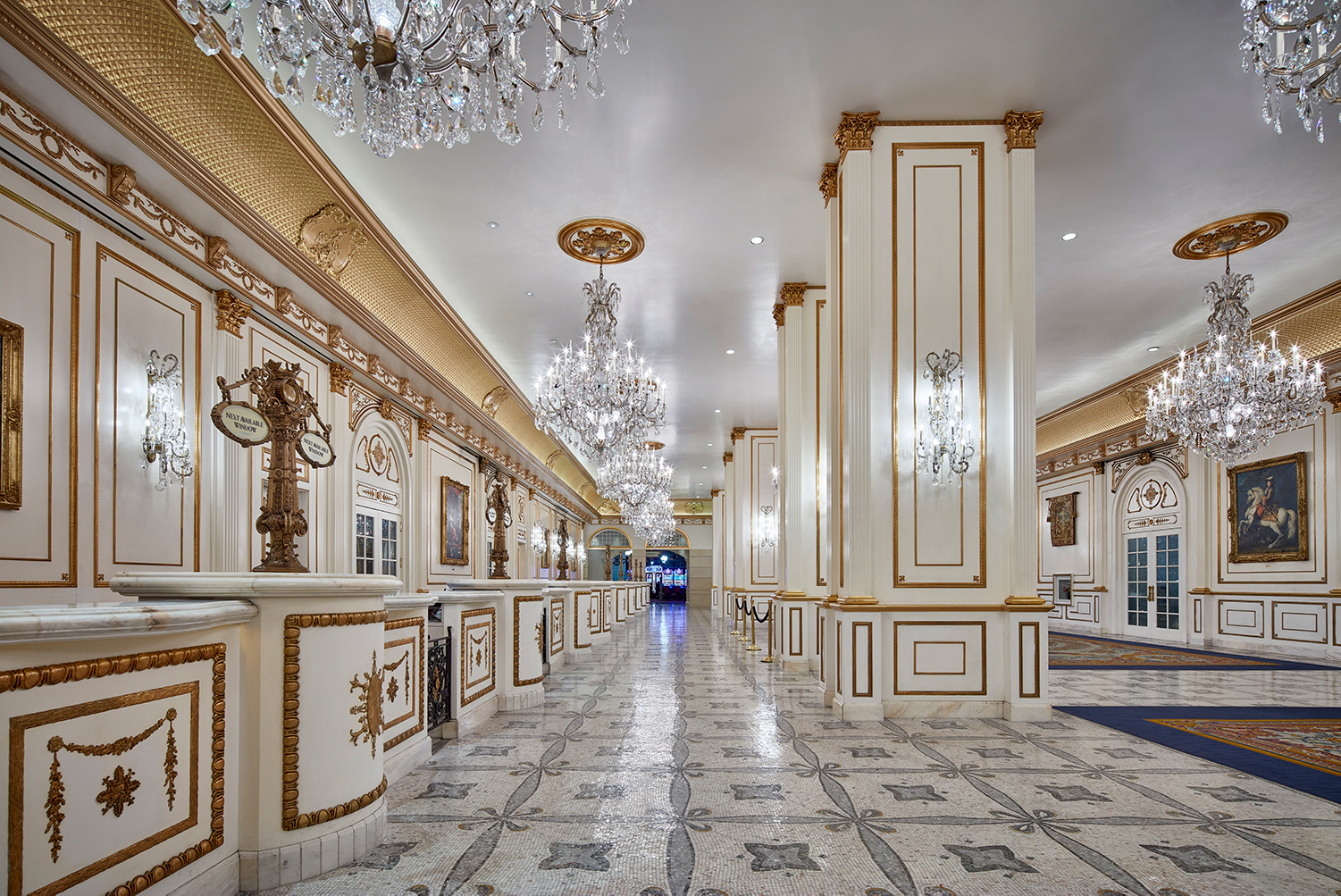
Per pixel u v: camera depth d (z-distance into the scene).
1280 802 3.74
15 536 4.08
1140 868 2.91
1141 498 15.33
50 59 3.78
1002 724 5.52
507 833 3.29
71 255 4.55
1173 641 14.05
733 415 17.52
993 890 2.72
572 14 3.54
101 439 4.74
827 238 6.62
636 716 5.93
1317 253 8.36
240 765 2.69
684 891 2.71
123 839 2.10
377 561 9.93
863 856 3.03
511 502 17.08
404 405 10.48
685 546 35.06
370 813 3.08
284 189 6.21
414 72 3.29
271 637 2.74
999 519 5.82
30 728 1.82
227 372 6.09
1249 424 8.17
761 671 9.01
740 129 6.12
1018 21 4.93
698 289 9.65
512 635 6.27
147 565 5.13
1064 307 10.12
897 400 5.89
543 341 12.03
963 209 6.02
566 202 7.28
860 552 5.77
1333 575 10.84
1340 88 3.55
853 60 5.30
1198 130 6.08
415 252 8.43
